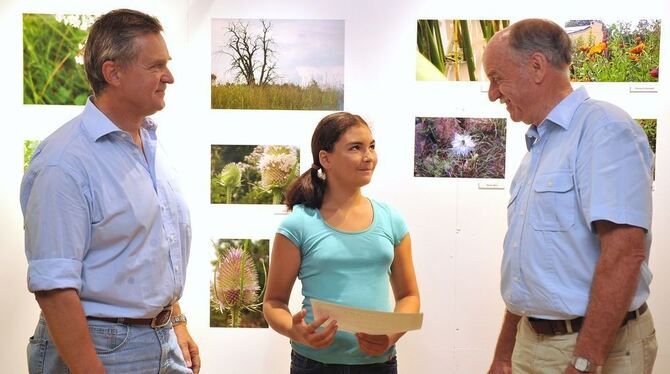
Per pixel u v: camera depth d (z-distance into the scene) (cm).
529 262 208
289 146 324
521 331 222
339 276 232
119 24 198
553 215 203
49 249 186
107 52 196
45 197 187
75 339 187
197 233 327
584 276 199
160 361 211
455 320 326
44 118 325
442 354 327
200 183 326
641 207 189
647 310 207
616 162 191
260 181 325
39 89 324
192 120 324
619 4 315
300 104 323
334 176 240
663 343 319
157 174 216
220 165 325
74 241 188
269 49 322
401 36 320
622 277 187
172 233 215
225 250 327
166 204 215
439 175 322
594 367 188
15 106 324
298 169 324
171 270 214
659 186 318
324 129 239
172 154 325
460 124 321
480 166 322
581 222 199
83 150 195
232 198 326
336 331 218
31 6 322
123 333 200
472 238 324
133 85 199
